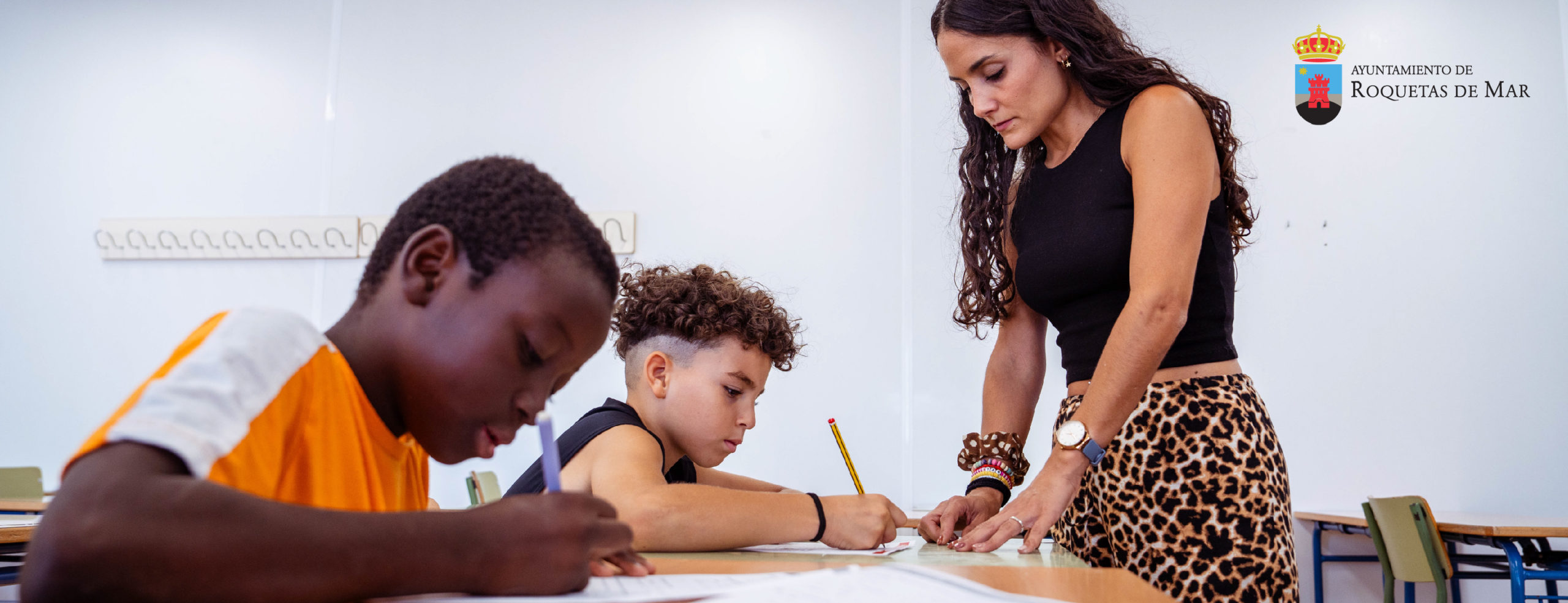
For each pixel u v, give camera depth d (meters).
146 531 0.34
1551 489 2.97
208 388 0.43
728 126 3.26
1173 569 0.98
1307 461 3.01
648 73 3.29
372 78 3.30
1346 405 3.03
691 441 1.16
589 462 1.00
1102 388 0.95
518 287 0.54
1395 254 3.08
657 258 3.21
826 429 3.08
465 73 3.30
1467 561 2.79
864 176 3.20
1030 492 0.93
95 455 0.37
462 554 0.40
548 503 0.45
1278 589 0.96
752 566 0.67
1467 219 3.09
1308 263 3.08
